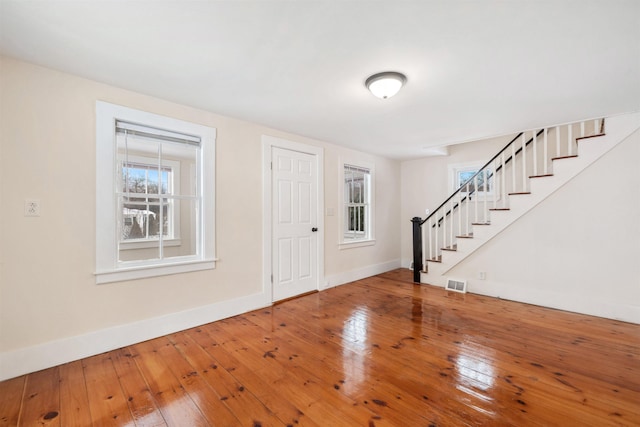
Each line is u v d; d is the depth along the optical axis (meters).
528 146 4.36
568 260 3.36
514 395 1.78
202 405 1.70
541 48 1.88
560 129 4.09
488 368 2.09
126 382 1.93
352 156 4.81
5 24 1.61
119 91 2.44
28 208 2.04
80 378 1.98
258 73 2.21
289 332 2.74
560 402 1.71
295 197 3.90
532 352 2.33
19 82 2.01
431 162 5.53
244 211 3.31
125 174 2.54
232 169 3.20
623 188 3.04
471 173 5.06
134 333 2.50
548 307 3.48
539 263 3.56
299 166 3.96
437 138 4.11
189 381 1.94
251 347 2.43
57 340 2.15
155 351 2.37
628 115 3.01
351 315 3.20
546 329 2.80
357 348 2.40
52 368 2.10
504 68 2.14
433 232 5.46
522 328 2.82
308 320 3.05
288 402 1.72
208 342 2.53
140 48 1.87
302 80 2.32
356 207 5.08
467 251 4.12
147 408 1.68
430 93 2.57
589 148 3.21
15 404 1.71
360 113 3.08
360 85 2.41
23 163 2.03
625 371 2.04
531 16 1.57
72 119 2.22
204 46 1.85
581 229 3.28
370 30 1.69
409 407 1.67
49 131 2.12
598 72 2.20
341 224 4.60
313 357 2.26
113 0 1.42
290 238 3.83
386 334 2.69
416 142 4.35
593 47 1.87
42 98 2.10
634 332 2.72
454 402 1.71
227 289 3.15
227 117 3.16
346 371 2.05
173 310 2.74
